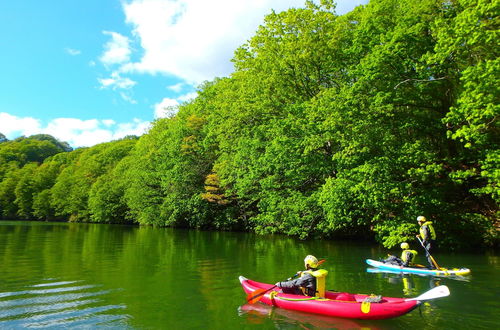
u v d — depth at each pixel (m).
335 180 16.06
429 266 11.24
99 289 8.12
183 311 6.39
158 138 41.78
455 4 14.62
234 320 5.90
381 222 16.45
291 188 21.77
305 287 6.74
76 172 64.88
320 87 20.42
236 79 29.75
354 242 19.30
